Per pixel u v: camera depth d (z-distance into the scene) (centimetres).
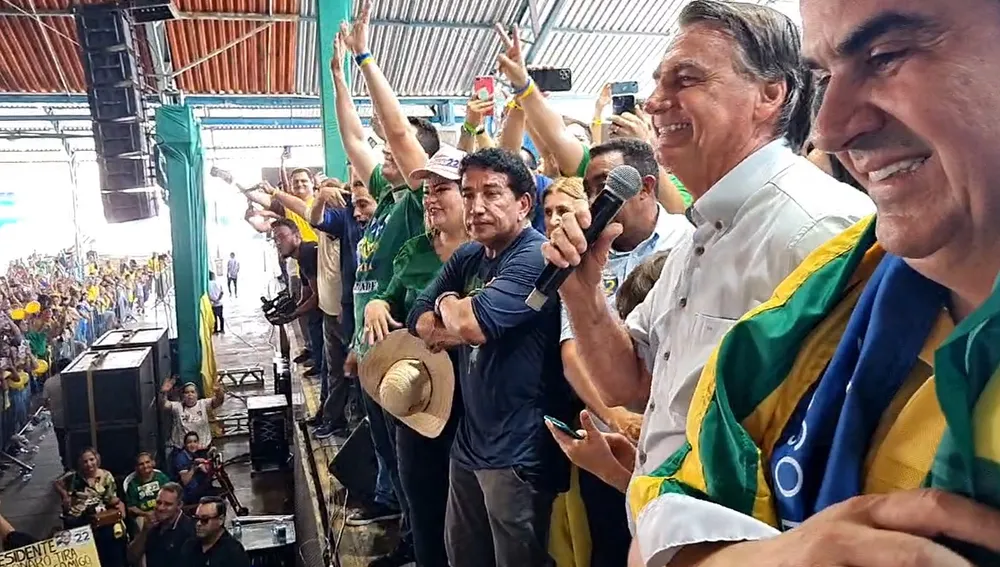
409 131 270
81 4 869
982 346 49
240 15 995
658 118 114
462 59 1164
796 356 71
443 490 246
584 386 177
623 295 180
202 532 560
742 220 105
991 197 45
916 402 59
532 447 183
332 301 473
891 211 50
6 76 1244
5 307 1177
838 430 63
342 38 274
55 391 810
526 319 178
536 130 248
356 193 365
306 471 490
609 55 1088
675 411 108
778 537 58
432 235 241
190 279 1037
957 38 44
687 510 69
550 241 121
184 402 922
